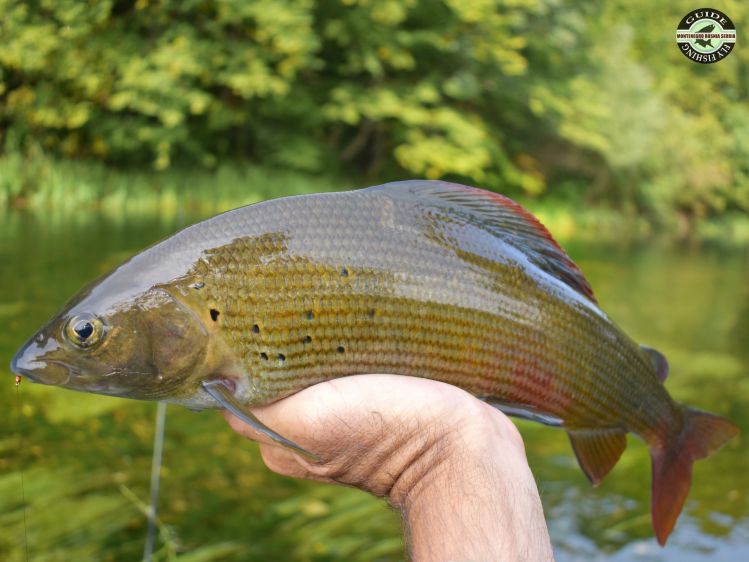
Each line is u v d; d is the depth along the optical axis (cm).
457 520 26
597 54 510
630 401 42
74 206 306
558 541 80
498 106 468
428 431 30
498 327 37
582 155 516
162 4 358
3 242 210
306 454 29
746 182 643
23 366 32
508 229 38
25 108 337
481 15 409
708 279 287
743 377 141
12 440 95
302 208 34
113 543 73
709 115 645
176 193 340
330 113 394
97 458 92
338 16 402
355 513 83
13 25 324
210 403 34
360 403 30
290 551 74
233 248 33
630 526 83
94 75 340
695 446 45
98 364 32
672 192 573
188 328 32
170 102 353
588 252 341
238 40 381
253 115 398
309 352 33
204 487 87
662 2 622
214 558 72
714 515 87
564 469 98
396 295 34
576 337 39
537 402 38
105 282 33
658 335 173
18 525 75
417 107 420
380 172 443
